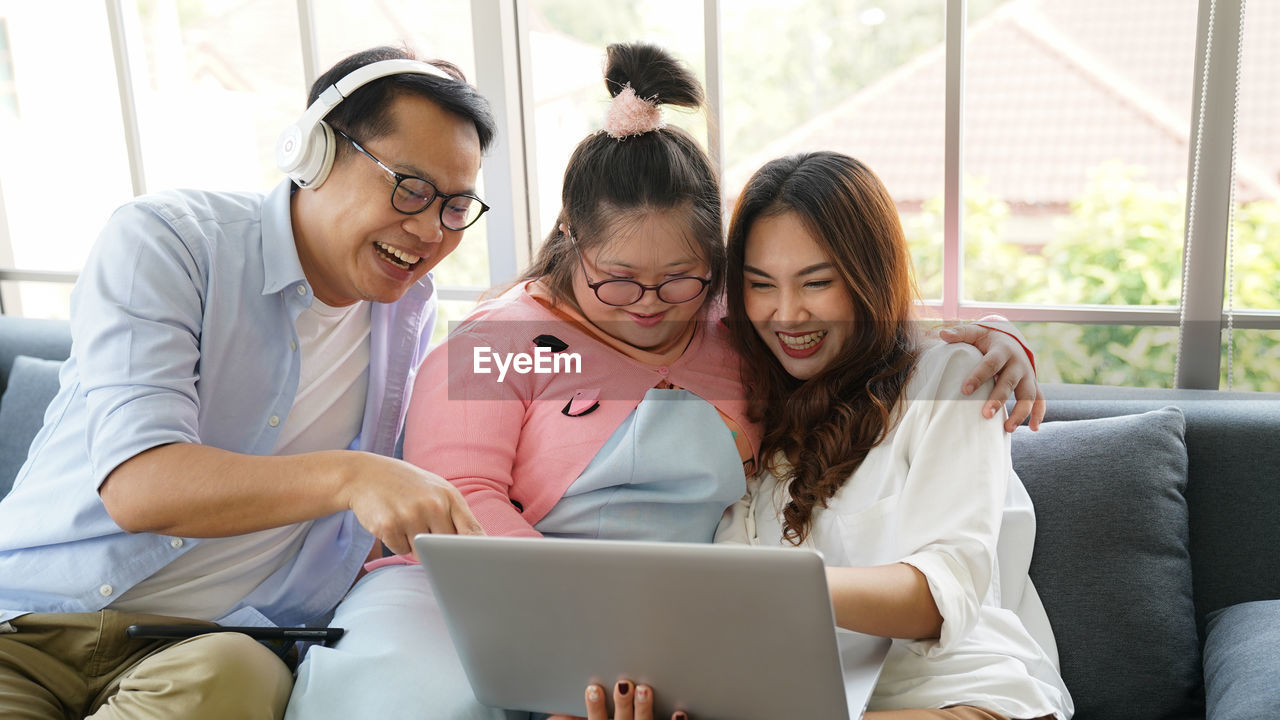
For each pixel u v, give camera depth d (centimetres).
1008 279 194
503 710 113
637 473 131
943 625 109
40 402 192
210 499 109
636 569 89
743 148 208
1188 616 136
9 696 115
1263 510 142
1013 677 115
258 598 135
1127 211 183
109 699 114
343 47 226
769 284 132
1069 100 184
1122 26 178
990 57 188
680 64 133
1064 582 138
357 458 111
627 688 97
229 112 238
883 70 194
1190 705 134
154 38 239
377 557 160
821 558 83
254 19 231
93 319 119
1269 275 177
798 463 133
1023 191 190
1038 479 144
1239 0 167
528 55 217
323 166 125
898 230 133
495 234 219
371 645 118
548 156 221
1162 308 182
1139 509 139
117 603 125
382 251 129
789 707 93
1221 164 172
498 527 124
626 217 127
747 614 88
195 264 125
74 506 123
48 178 257
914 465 121
